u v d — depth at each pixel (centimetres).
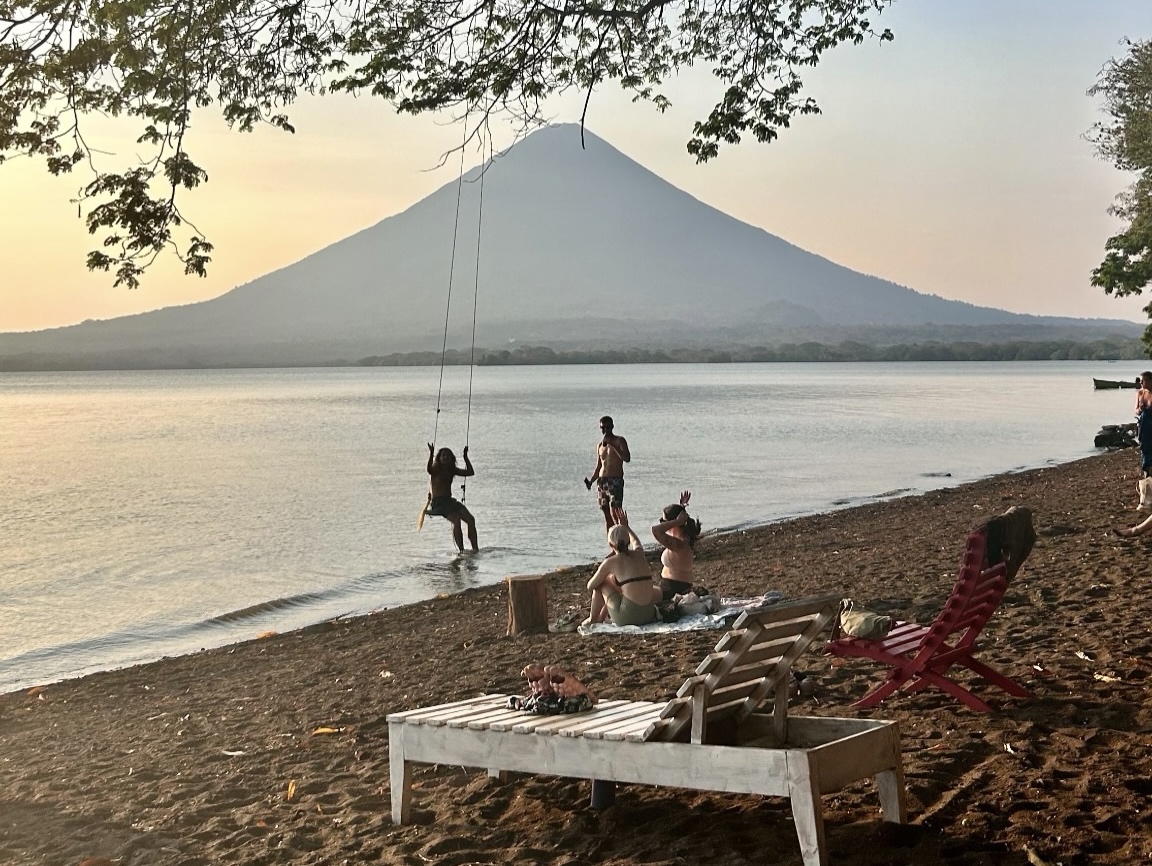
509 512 2931
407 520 2875
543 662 1111
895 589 1384
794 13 1110
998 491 2856
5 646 1598
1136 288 4078
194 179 873
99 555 2419
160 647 1574
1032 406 8900
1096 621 1024
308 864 614
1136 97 3772
